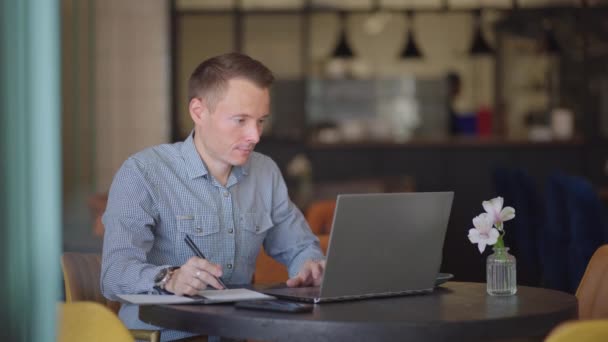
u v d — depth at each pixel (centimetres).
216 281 215
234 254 258
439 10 1025
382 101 1105
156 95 805
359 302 216
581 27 1066
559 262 477
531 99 1257
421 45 1341
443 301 219
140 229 243
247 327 191
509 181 627
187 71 1125
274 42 1174
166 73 806
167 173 253
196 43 1130
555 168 1003
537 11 1048
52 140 166
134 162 251
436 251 234
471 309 205
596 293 251
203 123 247
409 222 226
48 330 166
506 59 1258
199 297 213
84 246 393
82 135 789
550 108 1182
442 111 1101
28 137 163
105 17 799
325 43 1319
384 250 223
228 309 202
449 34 1334
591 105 1053
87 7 794
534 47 1217
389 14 1333
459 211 390
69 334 190
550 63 1196
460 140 1004
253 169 271
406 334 186
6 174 160
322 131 1037
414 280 231
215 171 258
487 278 233
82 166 785
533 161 1005
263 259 319
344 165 1009
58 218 167
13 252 161
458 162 1005
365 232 218
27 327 163
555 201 477
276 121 1090
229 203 259
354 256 217
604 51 1059
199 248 254
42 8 165
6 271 161
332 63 1113
